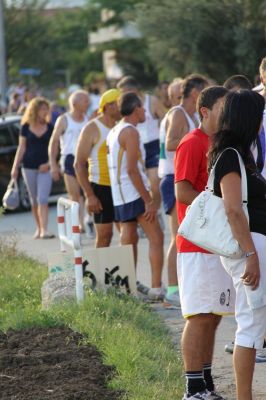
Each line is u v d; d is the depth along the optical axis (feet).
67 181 94.32
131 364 46.24
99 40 412.57
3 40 215.51
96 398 42.24
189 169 44.45
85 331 52.54
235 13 192.34
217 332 57.41
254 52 190.08
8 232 110.32
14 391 43.47
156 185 84.79
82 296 59.06
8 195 102.63
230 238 38.73
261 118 39.14
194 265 42.06
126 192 65.67
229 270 39.50
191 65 198.39
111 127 69.56
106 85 239.30
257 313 38.91
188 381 42.50
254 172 39.17
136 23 207.51
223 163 38.75
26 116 102.58
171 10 196.65
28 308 58.85
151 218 65.98
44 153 102.78
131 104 64.44
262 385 46.80
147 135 85.25
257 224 39.01
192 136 44.80
